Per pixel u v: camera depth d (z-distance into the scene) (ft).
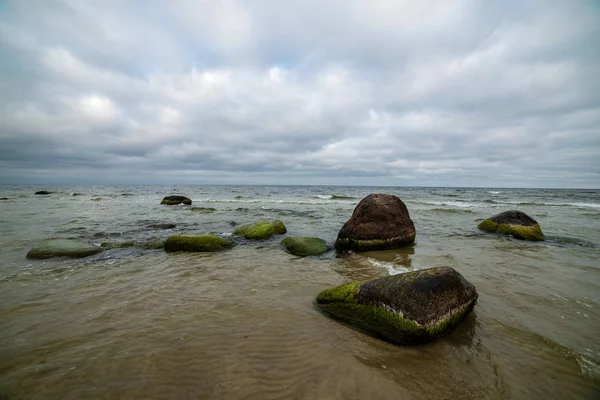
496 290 22.88
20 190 212.23
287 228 52.75
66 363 13.48
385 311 16.56
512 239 42.75
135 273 26.96
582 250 36.22
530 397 12.07
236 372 13.19
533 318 18.43
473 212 77.46
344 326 17.44
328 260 32.17
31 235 43.09
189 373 13.04
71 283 24.13
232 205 101.86
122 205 95.25
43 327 16.75
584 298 21.43
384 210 37.17
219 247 36.06
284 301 20.99
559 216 71.41
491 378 13.10
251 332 16.60
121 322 17.47
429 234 46.60
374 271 28.09
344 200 127.44
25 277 25.45
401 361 14.23
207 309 19.45
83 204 97.76
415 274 17.48
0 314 18.35
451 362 14.17
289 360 14.15
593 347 15.42
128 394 11.73
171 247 35.29
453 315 16.67
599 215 73.15
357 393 12.12
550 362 14.19
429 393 12.18
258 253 34.91
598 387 12.62
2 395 11.50
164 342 15.37
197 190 226.17
